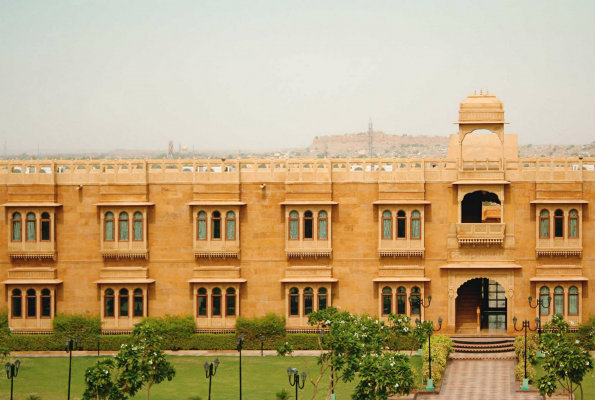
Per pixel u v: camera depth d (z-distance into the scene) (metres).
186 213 69.00
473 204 71.94
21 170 71.12
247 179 68.75
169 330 68.31
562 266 67.56
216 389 57.62
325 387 58.25
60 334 68.81
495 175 67.56
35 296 69.44
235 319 68.94
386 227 68.25
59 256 69.44
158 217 69.06
